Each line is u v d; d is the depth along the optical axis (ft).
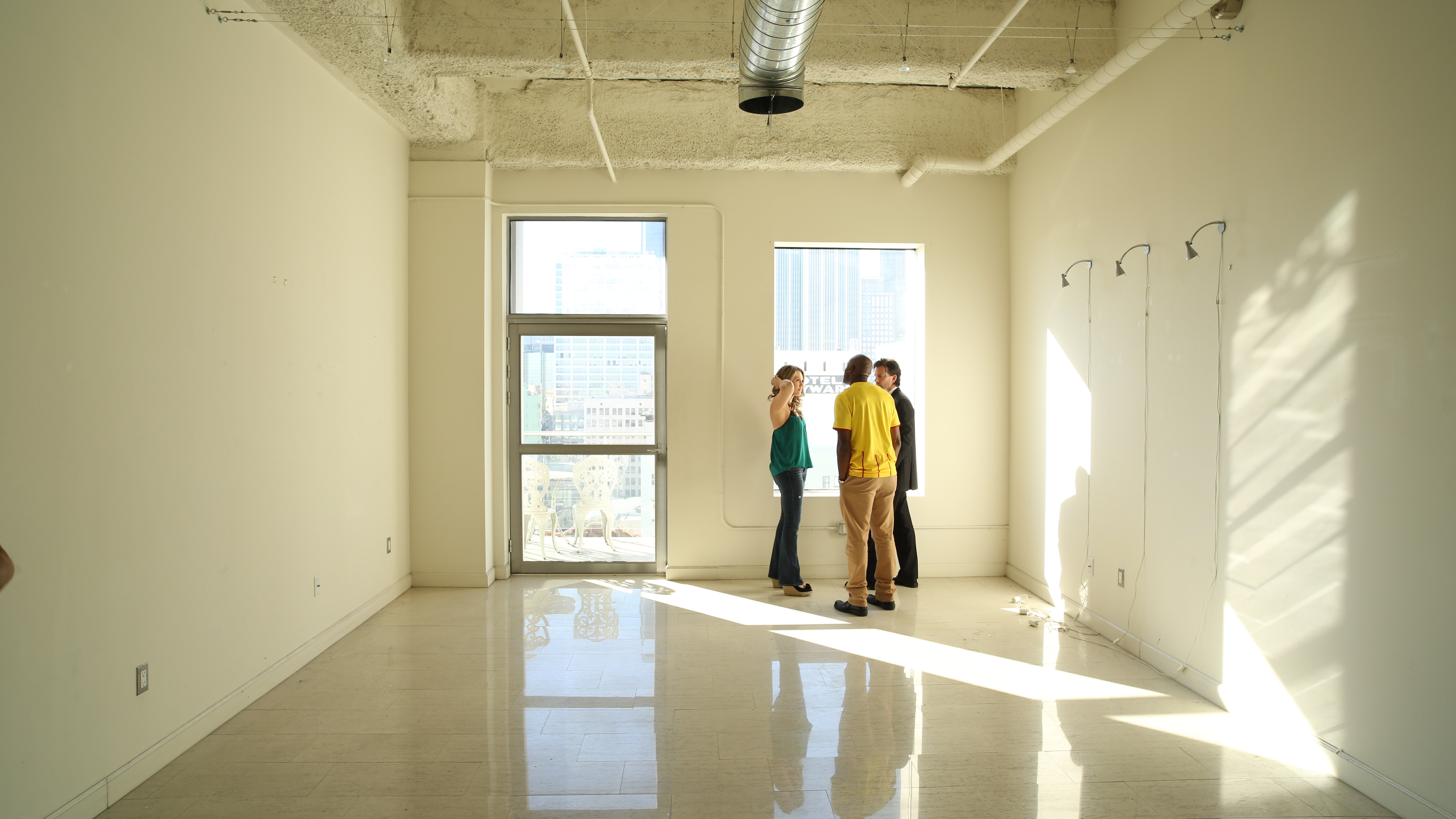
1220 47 10.65
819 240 18.54
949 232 18.67
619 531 18.89
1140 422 12.72
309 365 12.60
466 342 17.61
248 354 10.78
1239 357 10.23
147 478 8.72
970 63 12.91
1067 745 9.46
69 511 7.64
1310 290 9.00
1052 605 16.11
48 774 7.36
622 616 15.26
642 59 13.47
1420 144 7.54
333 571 13.52
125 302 8.41
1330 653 8.68
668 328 18.38
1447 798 7.28
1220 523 10.63
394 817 7.80
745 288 18.43
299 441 12.25
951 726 10.03
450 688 11.39
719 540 18.44
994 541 18.81
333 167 13.53
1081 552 14.84
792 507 16.87
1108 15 13.94
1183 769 8.87
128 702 8.40
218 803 8.11
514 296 18.70
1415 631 7.61
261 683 11.07
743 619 15.07
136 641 8.54
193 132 9.58
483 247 17.63
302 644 12.35
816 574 18.56
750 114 16.87
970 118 18.33
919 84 15.99
